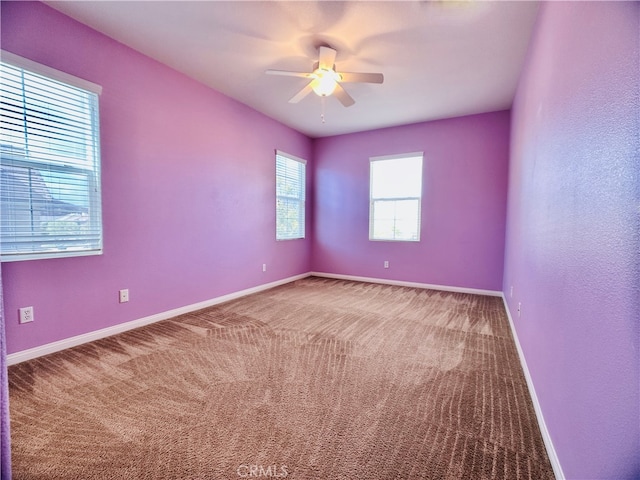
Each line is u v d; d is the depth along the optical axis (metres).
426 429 1.51
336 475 1.23
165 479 1.20
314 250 5.81
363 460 1.31
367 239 5.27
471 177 4.43
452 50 2.72
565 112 1.33
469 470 1.25
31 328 2.21
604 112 0.91
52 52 2.22
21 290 2.15
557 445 1.25
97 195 2.55
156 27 2.45
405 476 1.22
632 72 0.73
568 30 1.33
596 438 0.89
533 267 1.98
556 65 1.53
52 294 2.31
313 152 5.76
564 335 1.23
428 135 4.69
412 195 4.89
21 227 2.14
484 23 2.33
